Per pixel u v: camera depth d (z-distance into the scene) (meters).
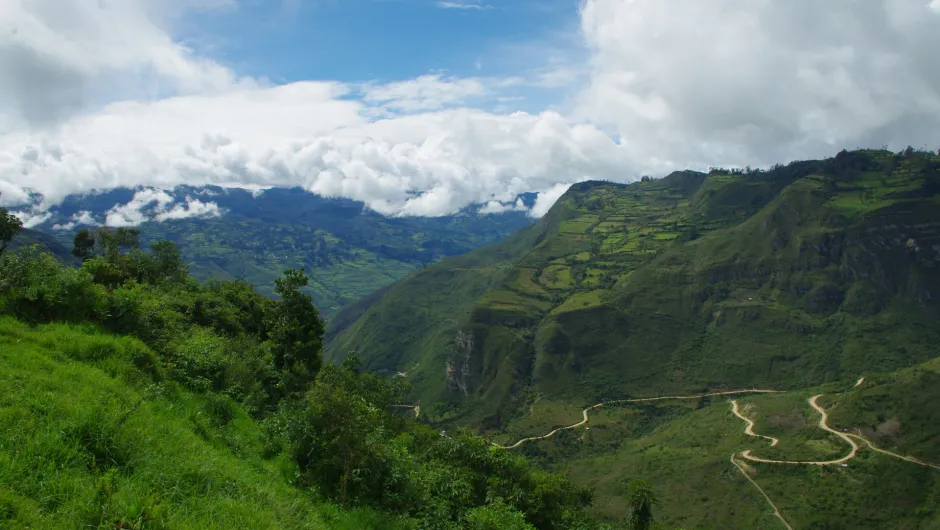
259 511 11.23
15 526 7.59
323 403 16.94
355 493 16.28
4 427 10.09
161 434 12.70
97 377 14.59
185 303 38.22
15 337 16.16
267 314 47.12
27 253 21.36
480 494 22.77
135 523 8.41
